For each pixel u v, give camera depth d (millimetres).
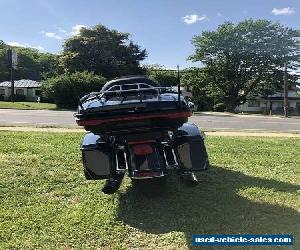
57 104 10047
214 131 4055
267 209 1673
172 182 1975
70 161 2305
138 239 1420
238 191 1888
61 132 3443
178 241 1403
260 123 5414
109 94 1718
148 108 1607
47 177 2020
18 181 1949
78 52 15180
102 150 1657
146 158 1559
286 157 2615
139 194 1823
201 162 1645
